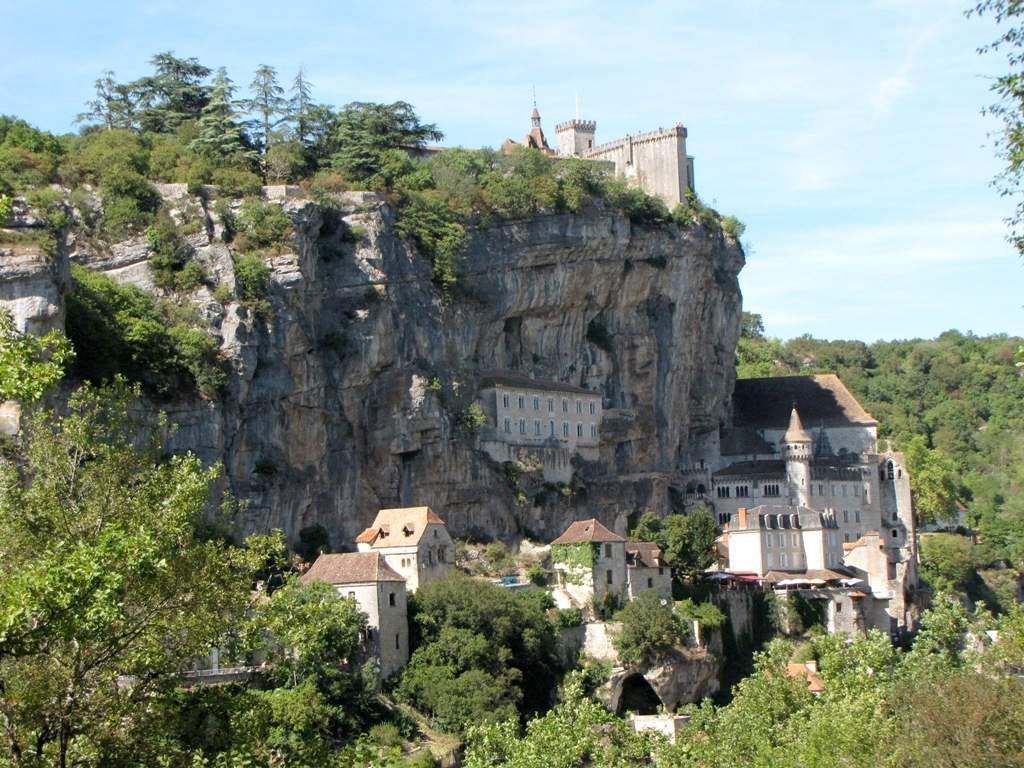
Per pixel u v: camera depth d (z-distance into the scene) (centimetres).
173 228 16938
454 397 19138
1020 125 5841
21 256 13575
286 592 8162
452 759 13425
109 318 15400
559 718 10281
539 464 19975
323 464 17400
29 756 6334
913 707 8331
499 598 15388
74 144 18712
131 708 6794
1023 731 7869
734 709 10612
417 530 16225
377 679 14200
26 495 6950
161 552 6575
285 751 7600
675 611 17275
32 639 5931
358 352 17975
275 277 17175
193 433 15662
